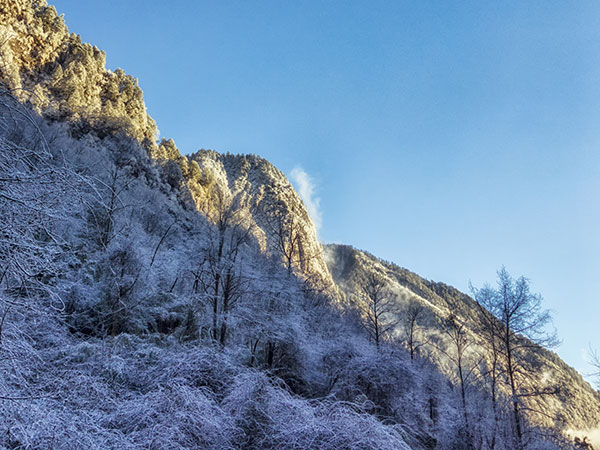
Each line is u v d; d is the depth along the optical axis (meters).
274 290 18.03
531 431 16.34
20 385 5.36
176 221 25.31
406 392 16.61
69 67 60.06
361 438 7.82
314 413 9.05
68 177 4.14
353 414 8.79
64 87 52.00
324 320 21.47
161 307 13.92
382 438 8.04
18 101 4.02
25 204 3.67
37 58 56.25
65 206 4.20
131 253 14.96
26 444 4.68
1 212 3.67
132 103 70.62
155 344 11.10
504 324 18.23
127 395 7.83
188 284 18.77
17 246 3.75
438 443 16.45
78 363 8.03
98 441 5.82
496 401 18.22
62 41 65.31
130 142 42.06
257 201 109.75
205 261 17.30
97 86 65.69
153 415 7.21
